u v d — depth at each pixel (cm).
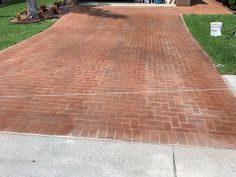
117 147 416
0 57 812
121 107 530
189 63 768
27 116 497
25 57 812
